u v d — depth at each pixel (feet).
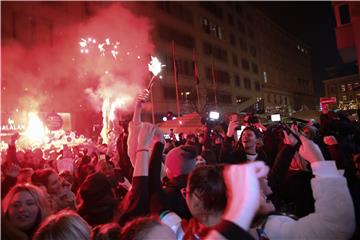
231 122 18.51
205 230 5.90
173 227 8.16
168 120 70.49
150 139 9.05
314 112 77.56
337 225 5.93
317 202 6.29
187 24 173.68
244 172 3.67
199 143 24.29
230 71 212.02
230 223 3.49
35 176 14.11
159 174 9.02
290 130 9.79
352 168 11.62
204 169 6.29
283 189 12.48
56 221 7.98
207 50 188.55
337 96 277.85
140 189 8.58
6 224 9.71
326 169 6.45
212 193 5.85
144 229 5.96
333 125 17.94
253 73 245.86
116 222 8.49
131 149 9.73
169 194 9.54
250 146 15.29
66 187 14.44
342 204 6.03
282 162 9.64
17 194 10.00
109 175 17.60
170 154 10.12
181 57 163.12
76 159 34.58
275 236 6.48
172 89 151.02
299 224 6.32
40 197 10.28
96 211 10.82
